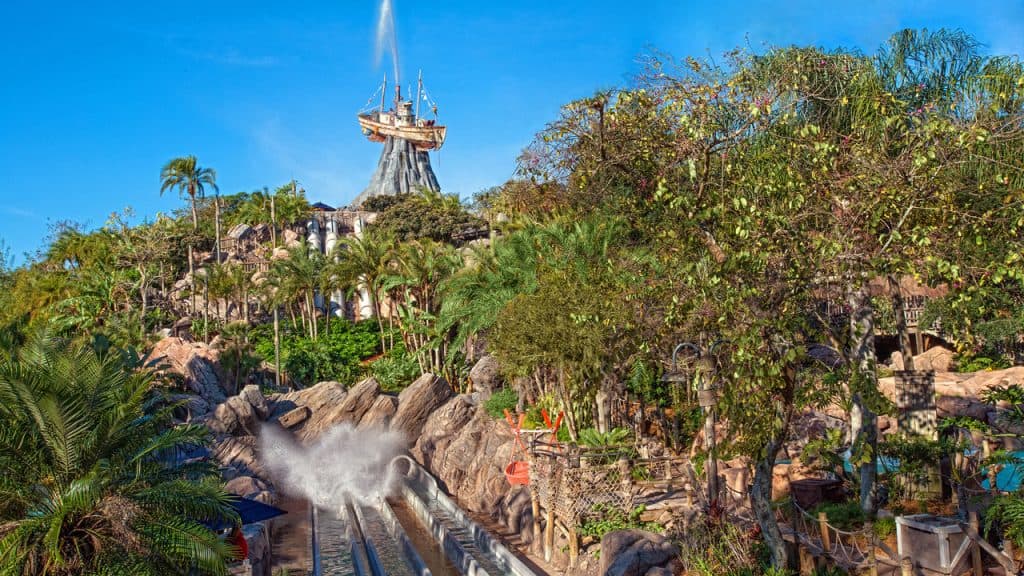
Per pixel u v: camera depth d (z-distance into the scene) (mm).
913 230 13016
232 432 40938
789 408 13469
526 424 34719
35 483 15516
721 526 15578
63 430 15266
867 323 15250
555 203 31172
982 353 30797
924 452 16094
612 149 16203
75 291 68250
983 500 13867
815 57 17562
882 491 16906
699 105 15000
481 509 29297
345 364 61188
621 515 19312
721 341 14078
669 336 16656
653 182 15633
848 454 20188
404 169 148625
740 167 15984
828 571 13242
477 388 44781
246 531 23281
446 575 22812
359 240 65250
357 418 43844
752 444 12922
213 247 88000
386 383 55031
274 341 64062
